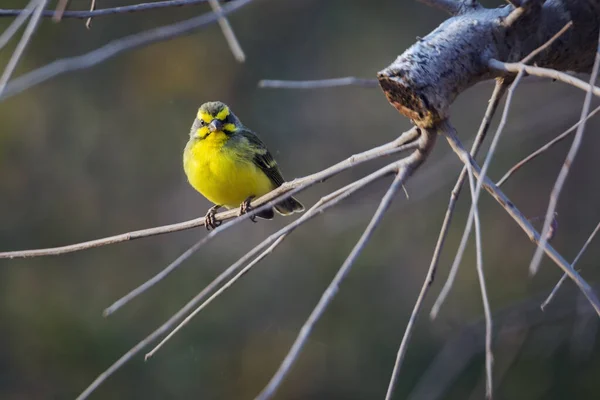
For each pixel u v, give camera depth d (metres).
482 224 14.16
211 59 15.25
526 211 14.11
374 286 14.19
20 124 14.73
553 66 5.55
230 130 8.78
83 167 14.95
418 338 13.70
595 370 12.39
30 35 3.46
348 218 12.39
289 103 15.34
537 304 11.50
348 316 14.09
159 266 14.90
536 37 5.22
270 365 13.92
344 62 15.34
